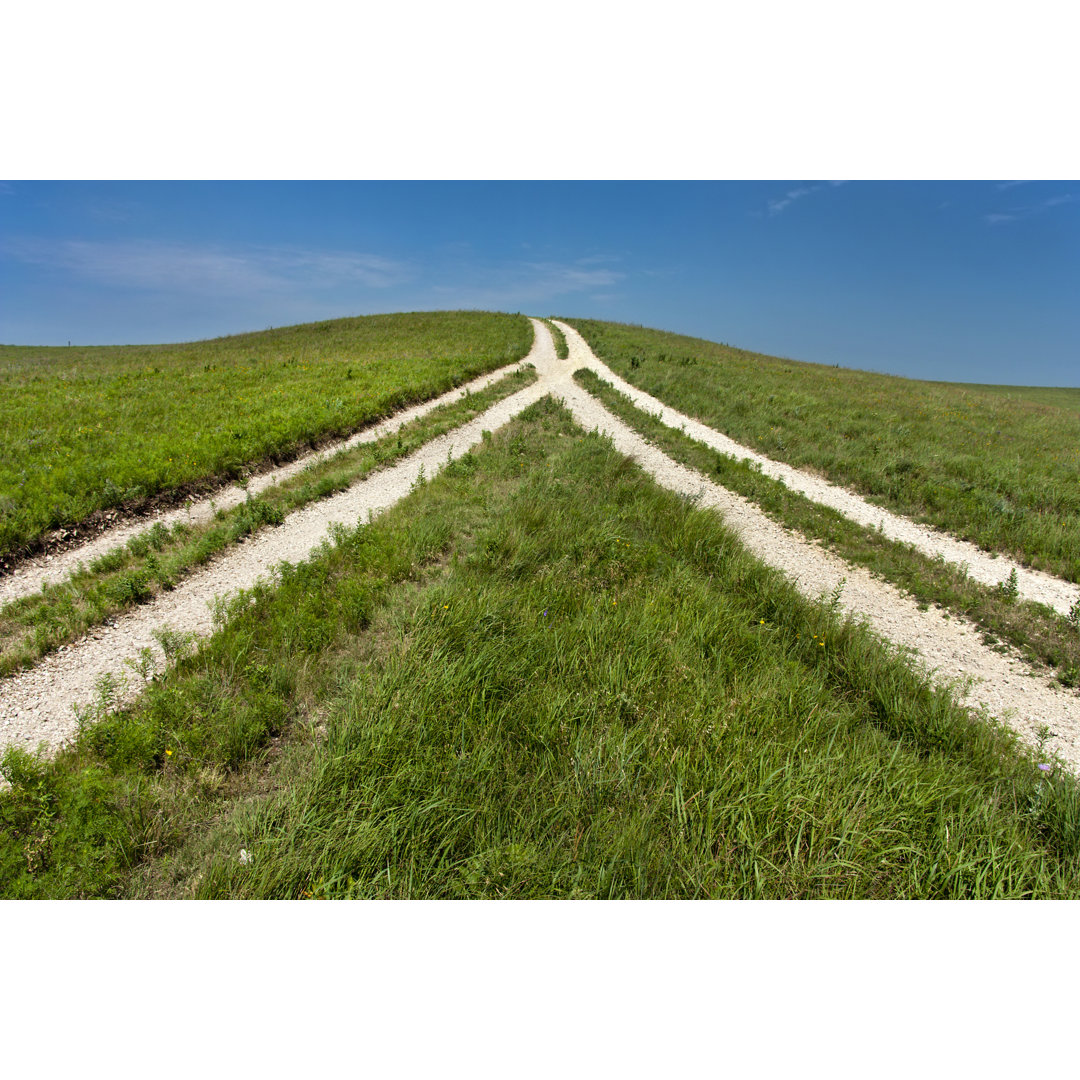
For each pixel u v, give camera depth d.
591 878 2.95
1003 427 20.05
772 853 3.14
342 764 3.58
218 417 13.95
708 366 29.25
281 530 8.89
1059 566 8.34
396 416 16.77
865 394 25.59
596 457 12.07
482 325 42.47
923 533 9.84
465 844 3.17
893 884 3.05
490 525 8.18
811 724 4.19
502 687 4.48
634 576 6.80
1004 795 3.78
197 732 3.90
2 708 4.65
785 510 10.45
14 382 17.95
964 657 6.14
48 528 7.80
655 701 4.32
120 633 5.87
